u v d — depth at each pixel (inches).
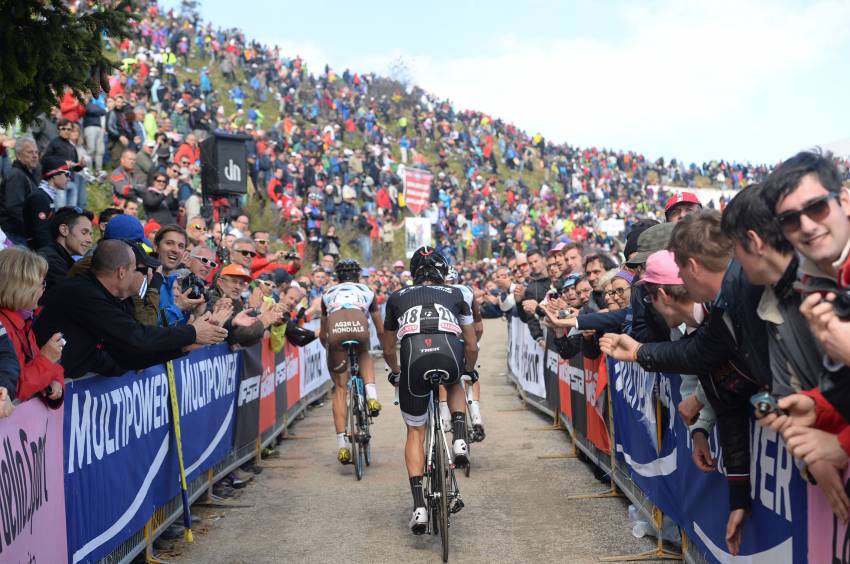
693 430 118.3
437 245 1095.0
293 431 330.6
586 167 1978.3
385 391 437.4
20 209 247.4
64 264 181.6
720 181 2174.0
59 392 110.3
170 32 1443.2
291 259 375.2
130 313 150.7
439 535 177.5
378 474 244.1
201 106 799.1
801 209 69.6
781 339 79.9
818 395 73.2
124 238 169.2
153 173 438.0
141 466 153.9
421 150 1702.8
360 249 913.5
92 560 129.0
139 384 153.6
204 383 200.8
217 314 149.9
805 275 73.8
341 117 1443.2
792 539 87.9
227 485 228.2
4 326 107.3
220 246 315.3
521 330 388.5
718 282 96.1
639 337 155.4
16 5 152.9
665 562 154.3
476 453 265.9
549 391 315.9
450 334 173.6
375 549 169.2
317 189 889.5
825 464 71.9
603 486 215.6
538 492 212.1
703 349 99.7
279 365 298.8
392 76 1950.1
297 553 167.6
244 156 344.5
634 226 201.8
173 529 181.3
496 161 1838.1
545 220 1441.9
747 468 102.3
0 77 152.7
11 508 95.0
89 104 506.3
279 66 1537.9
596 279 225.6
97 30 171.8
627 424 184.4
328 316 246.5
